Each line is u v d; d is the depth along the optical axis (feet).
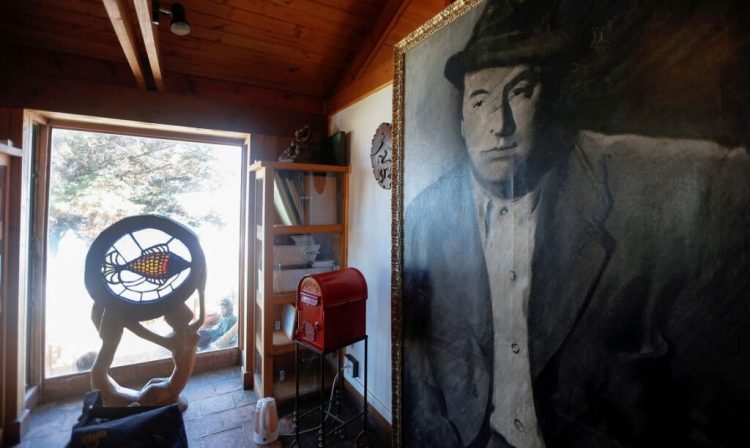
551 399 3.45
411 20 6.87
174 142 9.25
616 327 2.96
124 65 7.80
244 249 10.00
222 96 8.76
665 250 2.67
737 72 2.33
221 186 9.83
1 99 6.79
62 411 7.64
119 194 8.73
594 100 3.09
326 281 6.20
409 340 5.37
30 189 7.54
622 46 2.90
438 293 4.84
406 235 5.43
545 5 3.48
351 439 6.89
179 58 7.94
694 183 2.52
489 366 4.10
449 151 4.65
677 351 2.62
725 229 2.38
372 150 7.41
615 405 2.97
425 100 5.07
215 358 9.88
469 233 4.36
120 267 7.04
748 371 2.29
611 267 2.99
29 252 7.62
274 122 9.35
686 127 2.56
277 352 7.98
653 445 2.73
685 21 2.56
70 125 7.95
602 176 3.04
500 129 3.94
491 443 4.08
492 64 4.04
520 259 3.74
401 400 5.52
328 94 9.73
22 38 6.86
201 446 6.69
